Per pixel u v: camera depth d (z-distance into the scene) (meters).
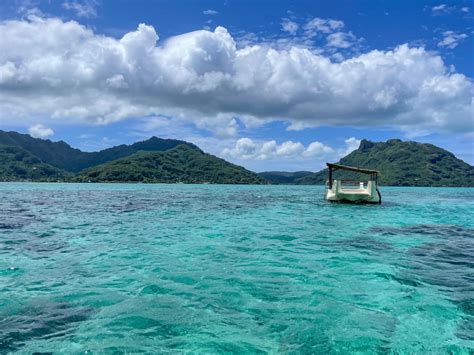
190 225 21.42
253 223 22.55
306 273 10.80
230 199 51.28
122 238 16.70
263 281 9.95
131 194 65.00
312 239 16.75
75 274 10.55
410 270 11.29
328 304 8.24
